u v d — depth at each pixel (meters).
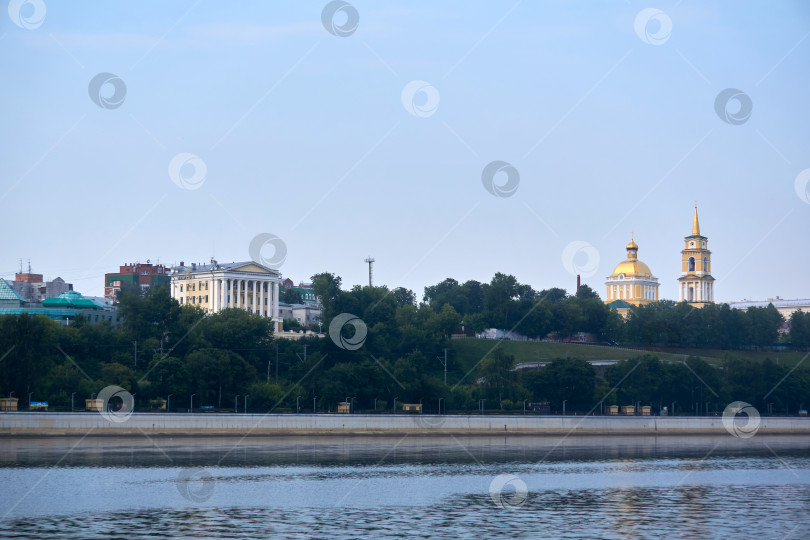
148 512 142.38
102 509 144.50
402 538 124.50
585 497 162.25
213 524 133.38
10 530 127.94
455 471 198.25
